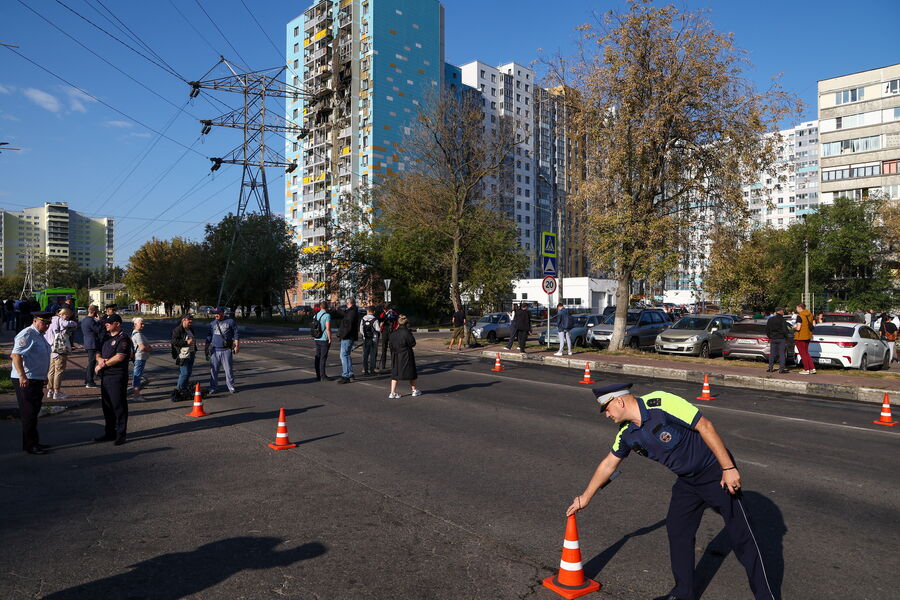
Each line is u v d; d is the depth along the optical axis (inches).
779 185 738.2
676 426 129.3
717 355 839.1
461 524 184.9
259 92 2080.5
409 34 3277.6
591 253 805.2
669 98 707.4
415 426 337.4
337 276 1706.4
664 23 711.7
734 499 128.3
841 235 1817.2
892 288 1829.5
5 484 228.7
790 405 429.1
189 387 488.1
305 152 3629.4
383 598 137.0
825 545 168.9
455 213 1004.6
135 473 243.8
